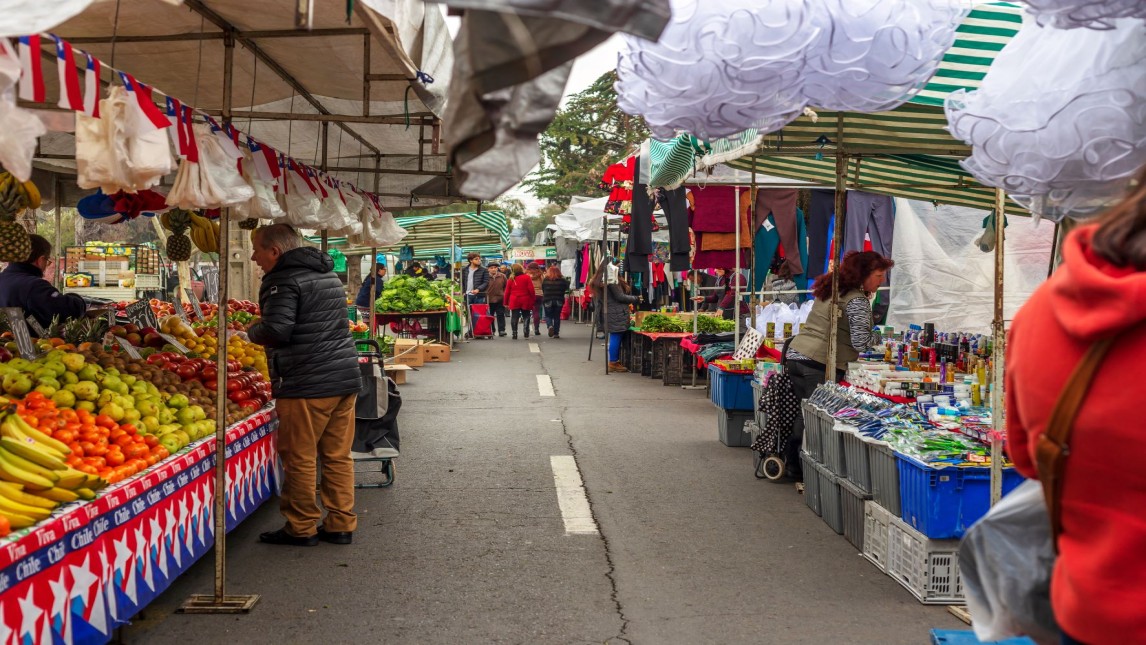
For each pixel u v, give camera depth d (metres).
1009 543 2.22
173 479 4.73
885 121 6.41
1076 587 1.78
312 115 4.92
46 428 4.43
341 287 6.25
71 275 12.66
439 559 5.90
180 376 6.48
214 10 4.54
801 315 11.80
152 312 7.79
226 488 5.53
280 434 6.13
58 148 7.79
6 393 4.79
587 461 9.02
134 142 3.40
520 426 11.02
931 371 7.48
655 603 5.12
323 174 7.28
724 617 4.90
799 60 3.41
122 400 5.07
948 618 4.88
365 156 9.57
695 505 7.32
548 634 4.66
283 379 6.04
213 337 8.27
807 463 7.25
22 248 6.11
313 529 6.22
